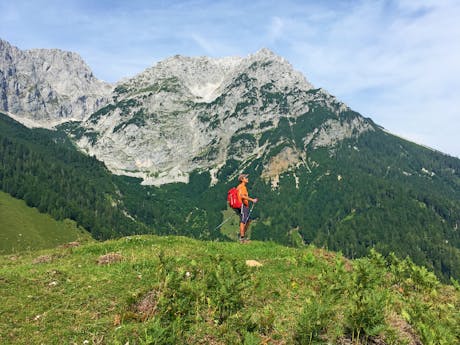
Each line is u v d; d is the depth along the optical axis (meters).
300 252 19.23
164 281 12.35
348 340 10.56
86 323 10.45
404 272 17.98
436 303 15.73
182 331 9.91
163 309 10.52
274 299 12.92
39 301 11.57
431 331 11.23
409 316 12.54
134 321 10.68
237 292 11.40
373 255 19.48
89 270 14.84
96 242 23.41
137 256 17.39
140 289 12.76
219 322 10.86
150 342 8.80
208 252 18.34
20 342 9.40
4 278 13.00
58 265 16.33
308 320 9.97
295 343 10.09
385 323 10.88
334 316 11.32
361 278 13.77
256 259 17.72
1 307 10.93
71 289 12.66
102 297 12.09
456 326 12.22
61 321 10.50
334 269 15.85
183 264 15.61
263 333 10.61
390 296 14.02
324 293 12.55
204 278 13.83
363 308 10.58
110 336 9.87
